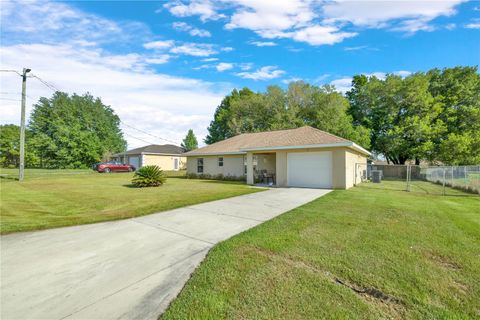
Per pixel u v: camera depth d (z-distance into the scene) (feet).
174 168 111.34
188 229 16.79
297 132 53.26
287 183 45.03
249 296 8.31
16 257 11.89
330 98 87.71
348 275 9.70
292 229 15.98
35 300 8.15
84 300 8.18
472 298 8.14
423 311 7.46
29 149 121.80
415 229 15.89
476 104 74.18
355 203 25.48
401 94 77.87
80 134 114.01
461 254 11.76
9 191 36.65
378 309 7.56
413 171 74.59
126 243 13.99
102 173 80.84
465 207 23.79
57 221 18.61
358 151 50.90
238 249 12.55
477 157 65.00
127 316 7.33
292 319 7.11
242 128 106.63
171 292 8.72
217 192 35.63
